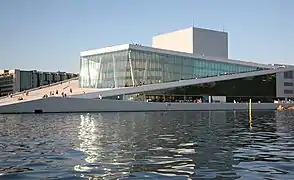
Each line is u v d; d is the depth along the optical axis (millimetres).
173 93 77625
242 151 13742
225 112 62562
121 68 73500
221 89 86375
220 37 96688
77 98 58000
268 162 11352
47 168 10422
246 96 91188
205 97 83500
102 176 9328
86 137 19016
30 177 9250
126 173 9688
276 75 97625
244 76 89812
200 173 9695
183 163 11164
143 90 70500
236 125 28391
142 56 74312
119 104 62969
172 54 79250
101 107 60594
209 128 25109
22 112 53094
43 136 19656
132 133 21250
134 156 12523
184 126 27125
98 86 77750
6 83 165125
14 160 11812
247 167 10547
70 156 12578
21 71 162500
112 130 23375
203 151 13727
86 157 12344
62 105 56406
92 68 79500
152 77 75625
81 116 44406
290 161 11555
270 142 16719
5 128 25312
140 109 65812
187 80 79250
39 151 13836
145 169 10219
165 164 10984
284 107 86000
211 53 94875
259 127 26219
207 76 85625
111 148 14586
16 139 18203
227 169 10242
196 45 91750
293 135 20078
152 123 30734
